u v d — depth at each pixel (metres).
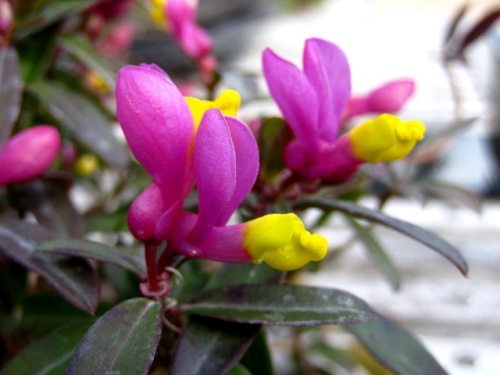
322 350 0.11
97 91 0.11
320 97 0.06
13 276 0.09
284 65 0.06
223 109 0.05
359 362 0.11
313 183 0.07
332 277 0.13
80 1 0.09
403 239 0.14
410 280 0.12
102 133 0.08
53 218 0.08
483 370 0.10
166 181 0.05
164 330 0.06
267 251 0.05
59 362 0.06
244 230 0.05
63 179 0.08
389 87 0.07
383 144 0.06
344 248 0.11
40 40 0.09
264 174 0.07
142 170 0.10
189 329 0.05
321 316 0.05
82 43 0.09
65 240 0.06
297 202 0.07
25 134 0.07
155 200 0.05
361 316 0.05
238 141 0.05
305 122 0.06
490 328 0.11
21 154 0.07
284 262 0.05
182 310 0.06
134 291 0.08
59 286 0.06
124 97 0.05
